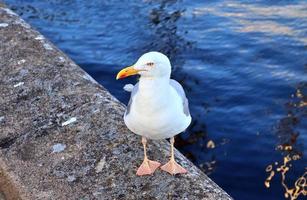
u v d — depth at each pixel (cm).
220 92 437
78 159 198
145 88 179
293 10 572
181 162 198
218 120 401
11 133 213
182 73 469
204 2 618
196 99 429
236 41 519
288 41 507
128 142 203
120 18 602
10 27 280
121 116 214
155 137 188
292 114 396
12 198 195
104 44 545
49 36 566
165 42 534
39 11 631
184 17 585
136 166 194
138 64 178
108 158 197
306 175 334
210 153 366
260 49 498
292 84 437
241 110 411
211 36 536
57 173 194
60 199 185
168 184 187
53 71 242
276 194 324
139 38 552
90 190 187
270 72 459
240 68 470
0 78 242
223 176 342
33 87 234
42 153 203
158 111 179
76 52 527
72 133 208
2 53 259
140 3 634
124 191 185
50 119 216
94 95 226
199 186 187
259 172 342
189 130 391
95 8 632
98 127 209
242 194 327
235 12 584
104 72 486
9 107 225
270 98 423
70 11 628
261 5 592
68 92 229
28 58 252
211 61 488
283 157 352
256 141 372
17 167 199
